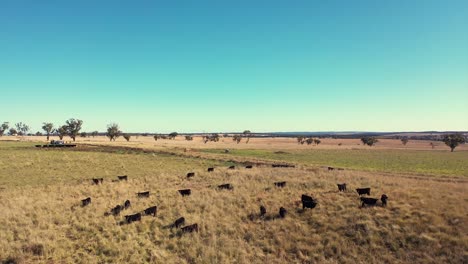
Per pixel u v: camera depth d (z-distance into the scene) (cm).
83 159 6322
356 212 2427
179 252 2031
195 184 3791
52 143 9662
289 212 2583
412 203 2488
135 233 2278
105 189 3638
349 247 2006
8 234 2205
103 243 2092
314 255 1959
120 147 8750
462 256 1778
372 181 3391
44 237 2172
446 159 8294
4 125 17525
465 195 2605
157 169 5319
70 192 3512
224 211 2698
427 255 1838
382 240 2031
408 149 13025
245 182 3681
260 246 2112
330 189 3123
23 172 4831
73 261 1892
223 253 1995
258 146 13312
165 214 2669
